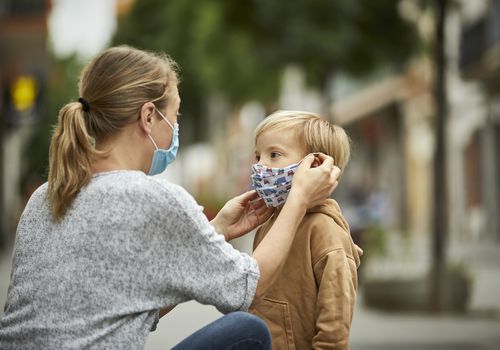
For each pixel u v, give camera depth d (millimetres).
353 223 18969
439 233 11797
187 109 39406
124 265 2771
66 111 2982
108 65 3025
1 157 27547
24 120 13297
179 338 9484
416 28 15227
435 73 12281
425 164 34000
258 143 3461
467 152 30828
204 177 52469
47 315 2764
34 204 2986
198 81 33000
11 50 20188
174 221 2830
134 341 2773
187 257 2857
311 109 29875
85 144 2918
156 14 37812
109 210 2803
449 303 11656
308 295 3213
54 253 2814
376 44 15281
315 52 14719
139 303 2785
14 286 2889
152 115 3043
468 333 9836
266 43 15312
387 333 9852
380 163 41719
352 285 3172
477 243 27844
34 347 2754
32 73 13367
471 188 30609
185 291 2855
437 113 12172
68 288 2758
